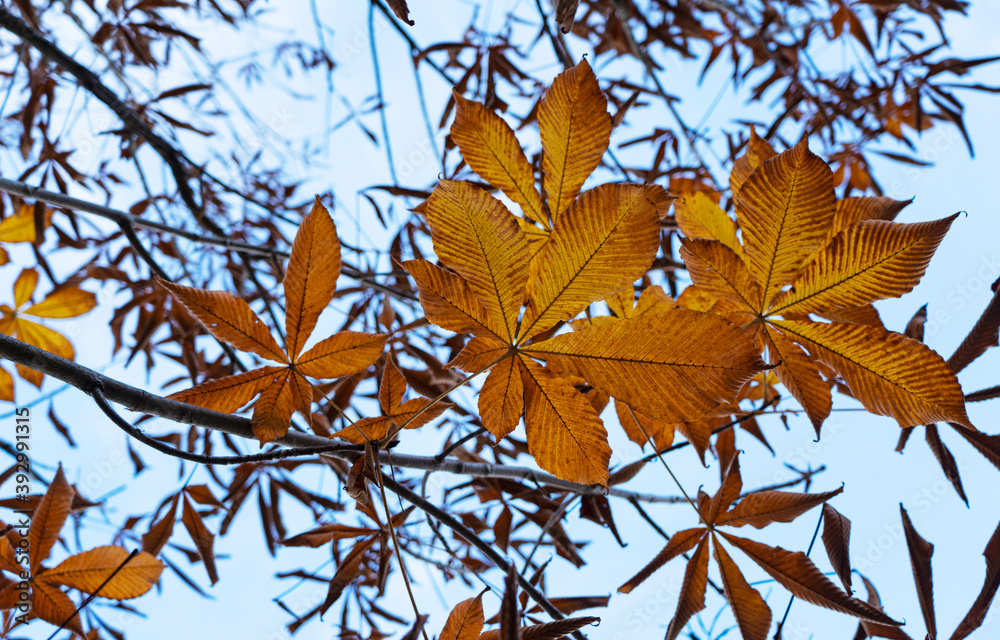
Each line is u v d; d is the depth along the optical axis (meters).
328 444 1.54
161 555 2.33
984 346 1.59
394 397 1.54
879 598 1.63
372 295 2.48
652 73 2.35
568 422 1.47
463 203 1.45
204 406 1.50
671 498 1.79
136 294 2.52
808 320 1.50
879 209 1.53
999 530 1.58
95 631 1.65
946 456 1.61
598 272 1.45
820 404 1.51
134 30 2.87
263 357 1.50
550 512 1.80
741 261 1.50
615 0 2.31
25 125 2.62
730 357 1.44
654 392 1.45
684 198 1.58
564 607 1.67
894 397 1.48
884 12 2.67
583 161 1.49
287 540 1.64
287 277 1.50
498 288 1.46
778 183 1.48
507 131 1.50
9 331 1.96
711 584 1.63
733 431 1.75
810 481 1.76
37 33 2.35
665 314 1.44
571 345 1.46
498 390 1.47
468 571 1.80
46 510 1.55
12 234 2.26
